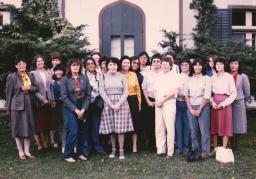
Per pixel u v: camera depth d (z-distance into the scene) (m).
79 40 9.53
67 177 5.80
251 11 13.30
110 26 11.45
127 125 6.86
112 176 5.83
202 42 9.84
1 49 8.86
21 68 6.94
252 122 10.93
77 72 6.72
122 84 6.96
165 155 7.07
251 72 9.35
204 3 11.30
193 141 6.94
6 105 6.93
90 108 7.13
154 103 7.28
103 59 7.27
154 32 11.44
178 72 7.55
